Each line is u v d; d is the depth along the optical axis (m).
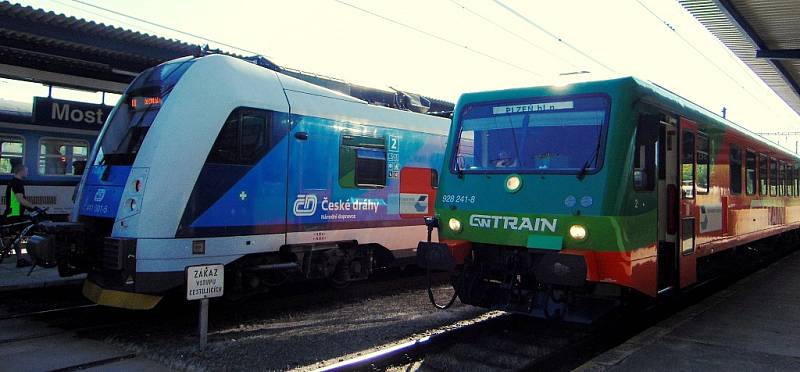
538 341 6.40
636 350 5.45
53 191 13.51
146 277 6.30
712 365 5.03
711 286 10.51
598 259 5.50
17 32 9.76
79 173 8.99
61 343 6.00
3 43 10.34
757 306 7.47
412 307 8.01
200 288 5.65
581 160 5.77
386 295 8.91
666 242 6.82
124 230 6.46
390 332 6.50
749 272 11.76
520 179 6.07
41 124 13.28
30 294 8.23
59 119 13.56
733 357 5.24
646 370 4.90
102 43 10.75
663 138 6.71
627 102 5.71
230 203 6.99
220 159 6.91
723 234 8.55
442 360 5.55
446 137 10.59
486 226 6.23
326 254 8.31
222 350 5.67
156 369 5.17
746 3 10.48
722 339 5.84
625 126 5.67
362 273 9.03
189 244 6.59
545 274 5.49
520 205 6.02
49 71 12.41
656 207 6.18
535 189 5.95
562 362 5.79
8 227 10.51
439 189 6.79
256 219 7.27
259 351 5.66
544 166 6.01
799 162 15.39
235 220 7.04
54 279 8.77
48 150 13.48
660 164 6.66
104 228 7.09
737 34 12.02
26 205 10.57
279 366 5.20
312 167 8.02
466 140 6.72
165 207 6.44
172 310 7.58
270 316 7.38
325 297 8.62
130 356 5.55
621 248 5.44
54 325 6.75
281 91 7.73
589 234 5.52
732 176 9.11
